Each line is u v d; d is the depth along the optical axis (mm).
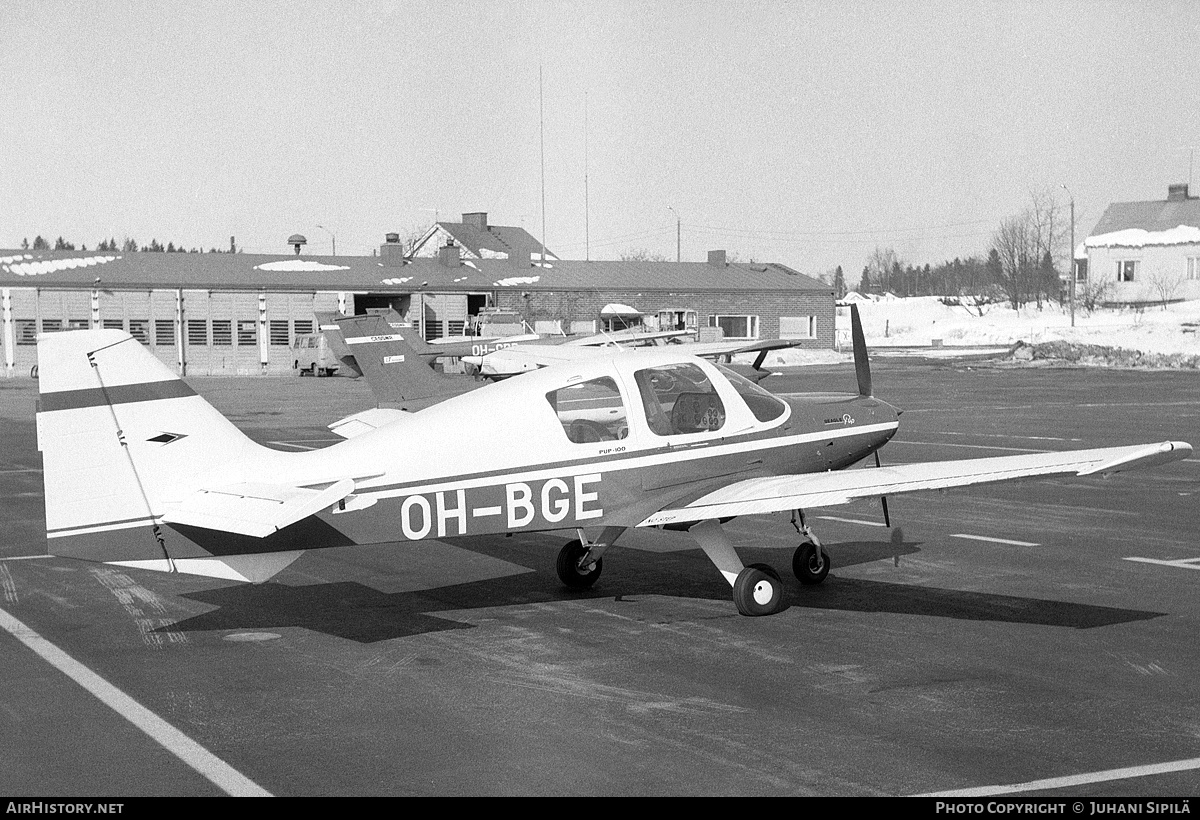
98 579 10180
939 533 12188
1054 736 5875
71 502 7703
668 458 8883
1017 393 33656
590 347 23781
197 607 9055
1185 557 10734
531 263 63219
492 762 5574
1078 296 85500
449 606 9062
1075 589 9430
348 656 7555
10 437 23453
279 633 8195
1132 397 31688
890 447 19781
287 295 52812
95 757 5668
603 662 7359
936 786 5234
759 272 68125
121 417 7750
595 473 8664
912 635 7996
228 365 52000
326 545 8016
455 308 56781
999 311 97688
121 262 52812
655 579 10102
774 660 7391
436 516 8250
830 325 66375
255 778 5383
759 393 9531
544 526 8547
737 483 8875
